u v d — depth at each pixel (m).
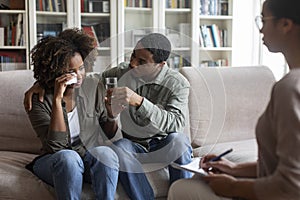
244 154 2.26
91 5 3.94
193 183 1.44
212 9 4.21
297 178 1.06
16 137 2.50
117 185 2.02
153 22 4.07
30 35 3.81
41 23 3.85
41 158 2.04
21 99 2.52
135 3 4.03
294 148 1.06
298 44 1.19
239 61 4.32
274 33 1.21
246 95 2.77
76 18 3.89
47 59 2.06
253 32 4.28
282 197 1.10
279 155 1.09
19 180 2.01
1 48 3.80
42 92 2.12
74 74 2.06
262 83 2.84
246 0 4.25
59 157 1.90
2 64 3.82
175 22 4.16
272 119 1.15
